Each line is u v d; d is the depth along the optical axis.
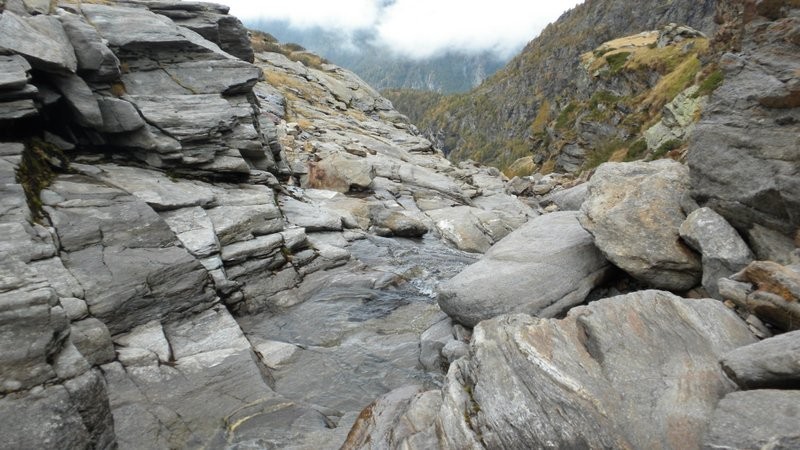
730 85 12.15
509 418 7.43
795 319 8.31
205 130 20.38
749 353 7.29
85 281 12.72
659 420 7.09
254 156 23.88
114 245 14.05
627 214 12.87
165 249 14.81
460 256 23.75
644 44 113.38
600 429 6.98
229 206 19.03
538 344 8.55
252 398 11.41
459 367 9.12
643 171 14.49
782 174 10.23
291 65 69.88
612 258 12.59
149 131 19.19
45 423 7.40
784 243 10.50
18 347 7.89
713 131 11.95
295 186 29.27
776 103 10.84
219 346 13.29
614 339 8.53
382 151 46.62
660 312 9.13
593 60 123.75
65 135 18.81
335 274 18.94
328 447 9.79
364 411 10.62
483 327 9.52
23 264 9.21
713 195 11.70
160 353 12.44
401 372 13.39
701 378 7.72
